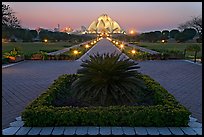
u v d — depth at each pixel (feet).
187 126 14.99
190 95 25.17
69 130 14.35
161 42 192.44
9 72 42.91
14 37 161.38
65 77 25.70
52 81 33.60
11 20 80.69
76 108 15.55
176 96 24.73
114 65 19.04
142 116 14.83
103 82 18.84
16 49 67.92
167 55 69.62
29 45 140.26
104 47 117.50
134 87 18.86
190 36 183.62
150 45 147.84
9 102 22.11
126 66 19.40
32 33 197.06
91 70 19.44
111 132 14.11
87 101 19.25
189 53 88.94
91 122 14.85
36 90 27.58
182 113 14.88
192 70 46.26
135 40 218.38
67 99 20.06
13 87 29.27
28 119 14.87
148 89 21.71
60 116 14.79
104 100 18.15
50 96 18.61
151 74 40.91
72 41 209.67
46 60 66.33
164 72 43.37
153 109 15.14
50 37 203.41
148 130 14.39
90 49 102.58
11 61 58.75
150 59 68.74
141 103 19.20
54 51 95.04
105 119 14.84
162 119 14.88
